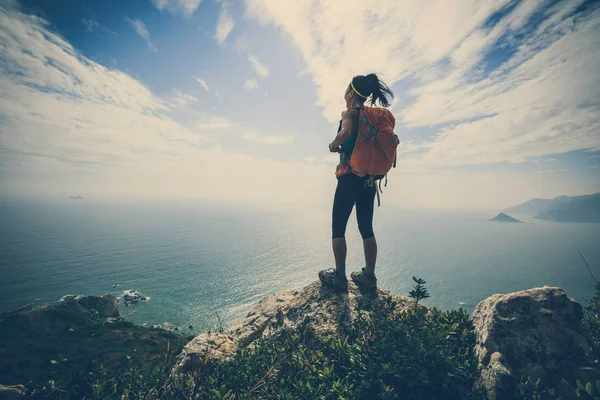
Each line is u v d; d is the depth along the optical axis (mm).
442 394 2242
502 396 2143
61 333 79438
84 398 1845
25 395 1667
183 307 194250
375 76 3617
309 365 2676
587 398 1872
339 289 4066
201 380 2770
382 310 3504
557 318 2635
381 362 2393
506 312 2793
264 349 3225
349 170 3623
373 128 3363
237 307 197000
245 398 2383
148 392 2373
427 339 2555
